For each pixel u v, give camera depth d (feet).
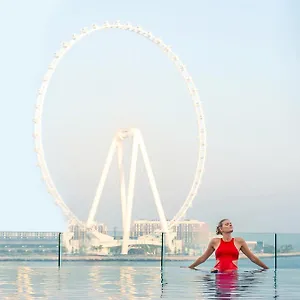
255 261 43.62
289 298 29.32
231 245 43.37
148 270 47.60
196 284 35.55
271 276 41.29
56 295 30.04
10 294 30.32
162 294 30.63
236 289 32.96
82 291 31.81
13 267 51.78
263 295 30.37
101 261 54.90
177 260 55.47
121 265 55.06
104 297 29.37
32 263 53.62
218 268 43.24
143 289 32.83
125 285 34.91
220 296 29.91
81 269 48.75
